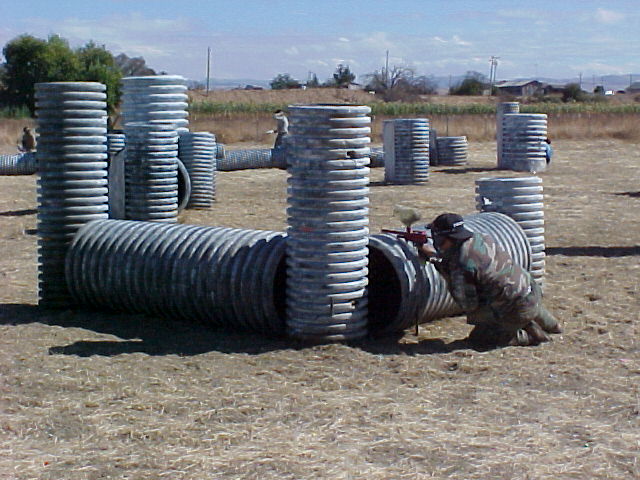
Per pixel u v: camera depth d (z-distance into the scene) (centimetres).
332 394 824
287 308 976
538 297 956
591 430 746
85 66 7181
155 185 1573
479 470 680
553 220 1850
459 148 3334
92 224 1117
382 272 1045
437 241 929
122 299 1073
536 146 3069
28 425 759
